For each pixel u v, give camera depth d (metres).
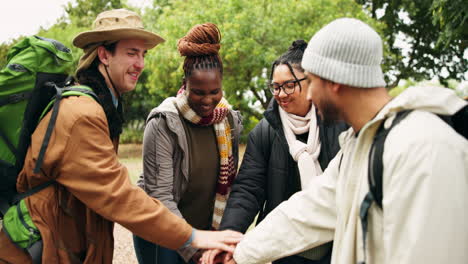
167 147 2.29
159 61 14.03
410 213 1.25
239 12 13.15
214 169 2.46
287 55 2.21
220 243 2.06
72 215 1.90
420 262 1.20
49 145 1.78
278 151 2.26
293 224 1.89
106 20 2.02
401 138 1.30
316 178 1.94
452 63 18.14
